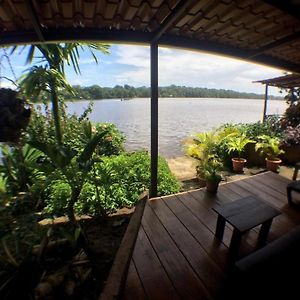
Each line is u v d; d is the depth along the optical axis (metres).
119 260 1.87
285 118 7.91
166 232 2.42
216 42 3.10
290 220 2.67
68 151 2.44
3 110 1.61
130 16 2.32
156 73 2.88
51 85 4.33
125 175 4.10
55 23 2.36
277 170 5.48
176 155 7.51
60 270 2.26
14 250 2.41
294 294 1.01
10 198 3.14
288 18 2.40
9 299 1.98
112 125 6.83
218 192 3.43
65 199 3.45
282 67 3.88
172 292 1.69
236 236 1.95
